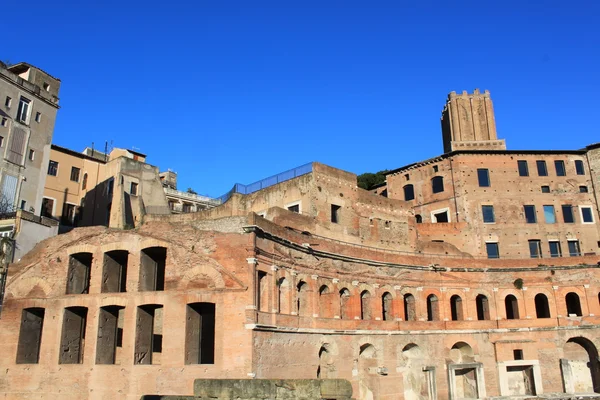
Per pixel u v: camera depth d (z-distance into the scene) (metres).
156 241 45.19
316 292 50.59
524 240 74.75
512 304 69.19
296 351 45.69
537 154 78.62
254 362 40.06
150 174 74.62
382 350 55.69
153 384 41.22
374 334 55.28
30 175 64.31
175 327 42.16
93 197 75.94
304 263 49.88
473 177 77.12
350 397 26.48
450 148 87.19
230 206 63.47
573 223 76.25
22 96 64.62
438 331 61.59
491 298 66.69
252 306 40.97
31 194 64.06
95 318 44.75
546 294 67.88
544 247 74.69
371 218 66.00
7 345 46.34
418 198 81.06
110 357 45.19
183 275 43.56
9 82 62.94
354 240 62.81
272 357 42.53
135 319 43.53
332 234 60.09
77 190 80.44
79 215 79.25
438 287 64.12
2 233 51.09
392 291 59.50
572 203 77.06
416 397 58.69
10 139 62.16
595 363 66.06
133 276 45.06
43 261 48.38
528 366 64.56
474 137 85.69
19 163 62.94
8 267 48.75
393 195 84.31
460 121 86.56
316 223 58.47
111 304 44.56
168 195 94.31
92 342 44.12
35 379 44.56
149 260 46.69
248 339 40.16
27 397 44.22
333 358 50.59
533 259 69.31
